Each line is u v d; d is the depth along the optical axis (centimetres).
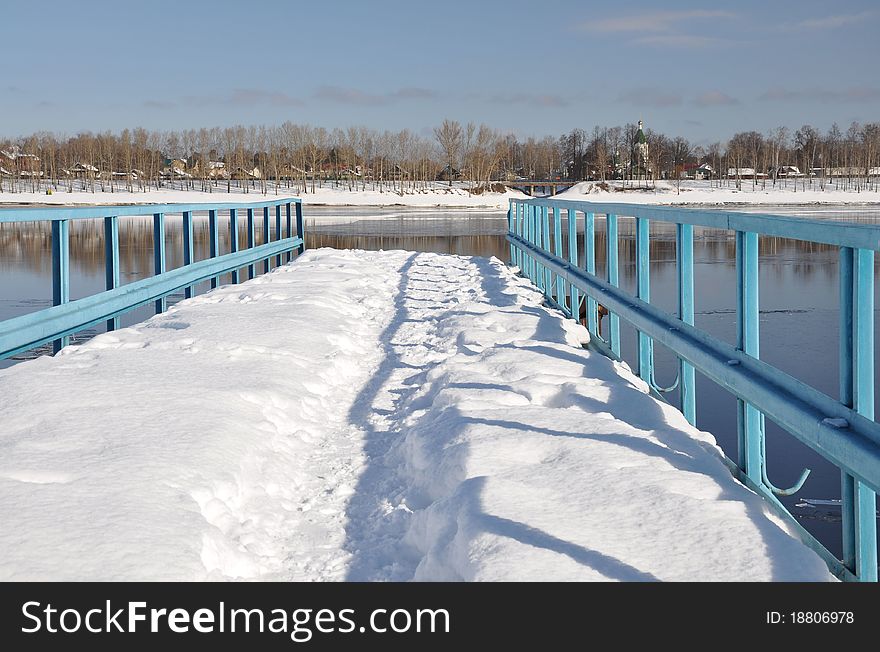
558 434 344
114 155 11844
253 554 266
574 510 261
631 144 13812
